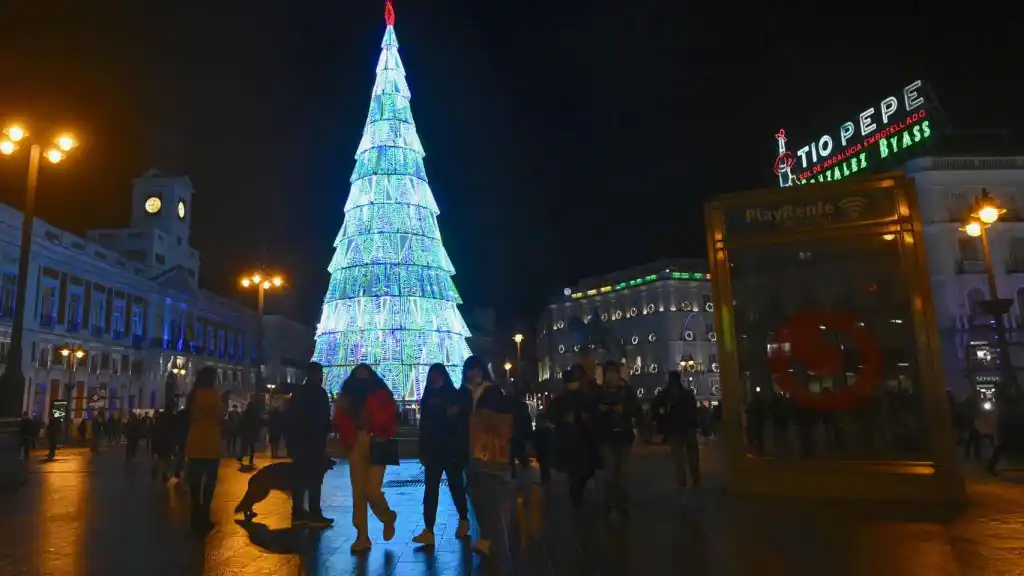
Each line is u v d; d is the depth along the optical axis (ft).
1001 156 136.46
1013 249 132.67
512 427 26.99
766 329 36.29
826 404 34.63
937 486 31.68
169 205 199.31
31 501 37.37
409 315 103.35
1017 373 120.47
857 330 34.60
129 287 165.78
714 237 37.40
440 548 24.02
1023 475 43.93
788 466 34.71
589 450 32.12
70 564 21.61
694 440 40.29
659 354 260.21
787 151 191.72
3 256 121.70
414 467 63.57
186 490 42.88
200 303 197.36
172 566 21.39
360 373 25.25
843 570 19.67
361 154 111.45
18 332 48.88
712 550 22.63
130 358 165.07
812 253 35.73
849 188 35.06
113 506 35.22
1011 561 20.17
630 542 24.38
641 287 271.08
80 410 128.26
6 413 45.91
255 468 61.72
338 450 78.95
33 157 53.78
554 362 303.68
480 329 320.50
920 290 33.24
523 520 29.96
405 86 116.37
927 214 134.21
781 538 24.29
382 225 106.22
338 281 106.42
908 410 33.09
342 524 29.55
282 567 21.30
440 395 25.22
